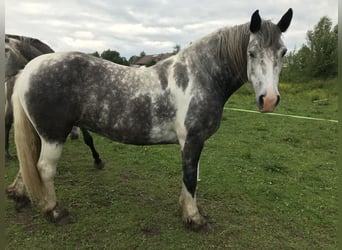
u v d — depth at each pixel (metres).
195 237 2.73
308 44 28.61
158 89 2.56
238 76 2.65
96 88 2.53
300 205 3.50
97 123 2.61
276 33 2.34
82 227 2.78
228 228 2.90
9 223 2.78
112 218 2.96
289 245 2.72
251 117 9.02
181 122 2.58
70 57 2.55
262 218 3.16
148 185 3.80
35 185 2.64
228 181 4.04
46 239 2.58
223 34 2.60
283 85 21.72
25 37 4.42
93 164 4.38
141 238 2.67
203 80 2.58
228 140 6.27
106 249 2.50
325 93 17.00
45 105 2.47
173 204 3.34
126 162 4.55
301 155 5.52
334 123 8.45
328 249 2.71
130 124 2.56
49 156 2.59
